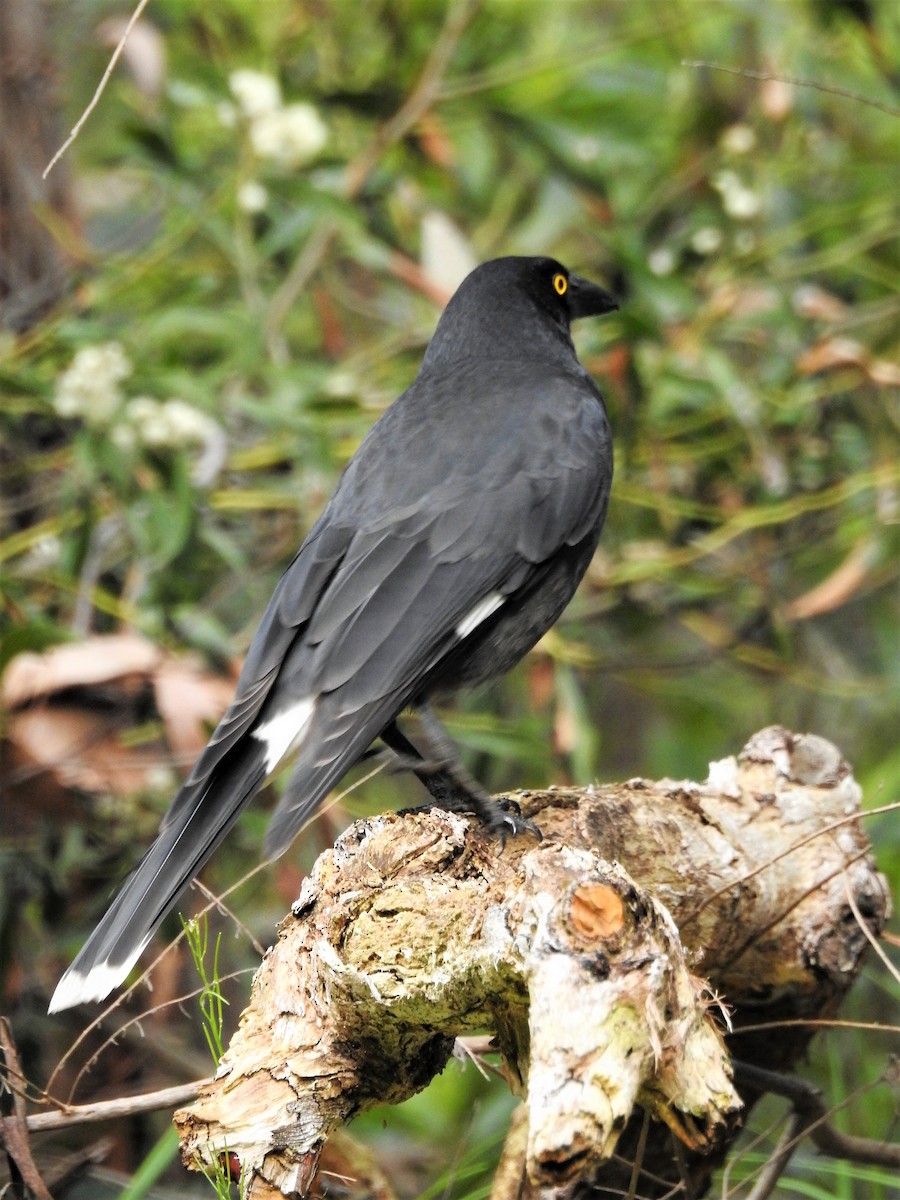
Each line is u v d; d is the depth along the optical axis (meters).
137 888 7.14
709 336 12.95
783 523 12.80
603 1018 5.00
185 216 12.25
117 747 9.94
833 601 12.08
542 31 13.92
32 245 12.27
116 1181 8.99
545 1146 4.87
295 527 12.18
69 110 14.05
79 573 10.81
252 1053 6.48
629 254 11.77
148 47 11.55
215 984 7.16
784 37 12.96
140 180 14.11
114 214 14.70
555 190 13.23
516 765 12.95
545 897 5.35
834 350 12.12
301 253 12.89
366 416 11.78
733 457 12.61
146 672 9.95
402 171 13.21
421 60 13.30
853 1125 9.39
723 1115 5.21
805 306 12.70
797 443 12.62
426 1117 10.41
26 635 9.50
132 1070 10.45
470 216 14.11
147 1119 10.35
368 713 7.69
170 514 10.53
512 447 8.70
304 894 6.59
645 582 12.56
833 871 7.53
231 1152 6.31
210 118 13.14
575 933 5.10
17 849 10.60
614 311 10.92
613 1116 4.91
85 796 10.73
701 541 12.11
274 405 11.22
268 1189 6.33
